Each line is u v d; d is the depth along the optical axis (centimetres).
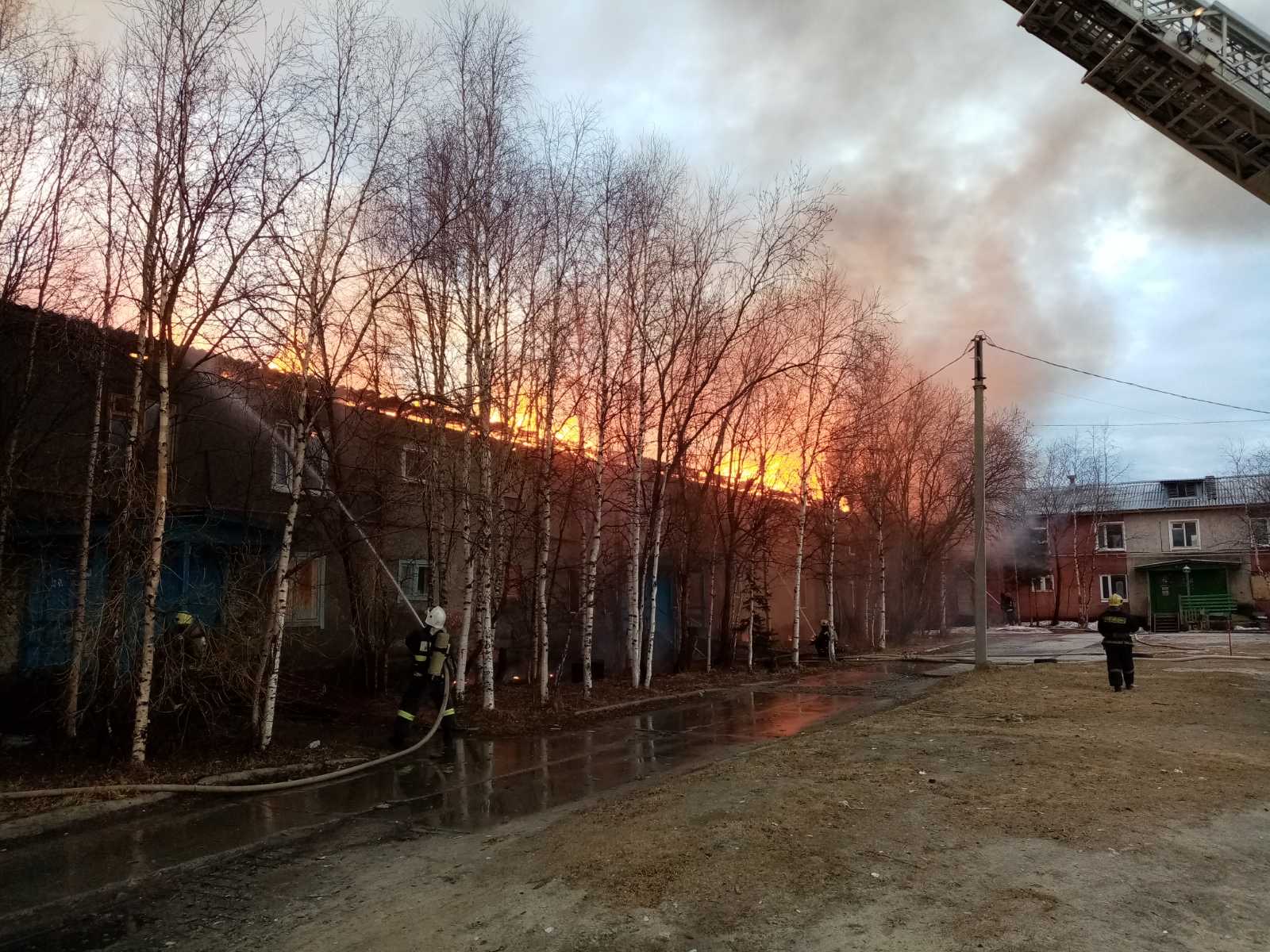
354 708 1309
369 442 1361
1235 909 409
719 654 2188
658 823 590
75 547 1048
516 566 1669
